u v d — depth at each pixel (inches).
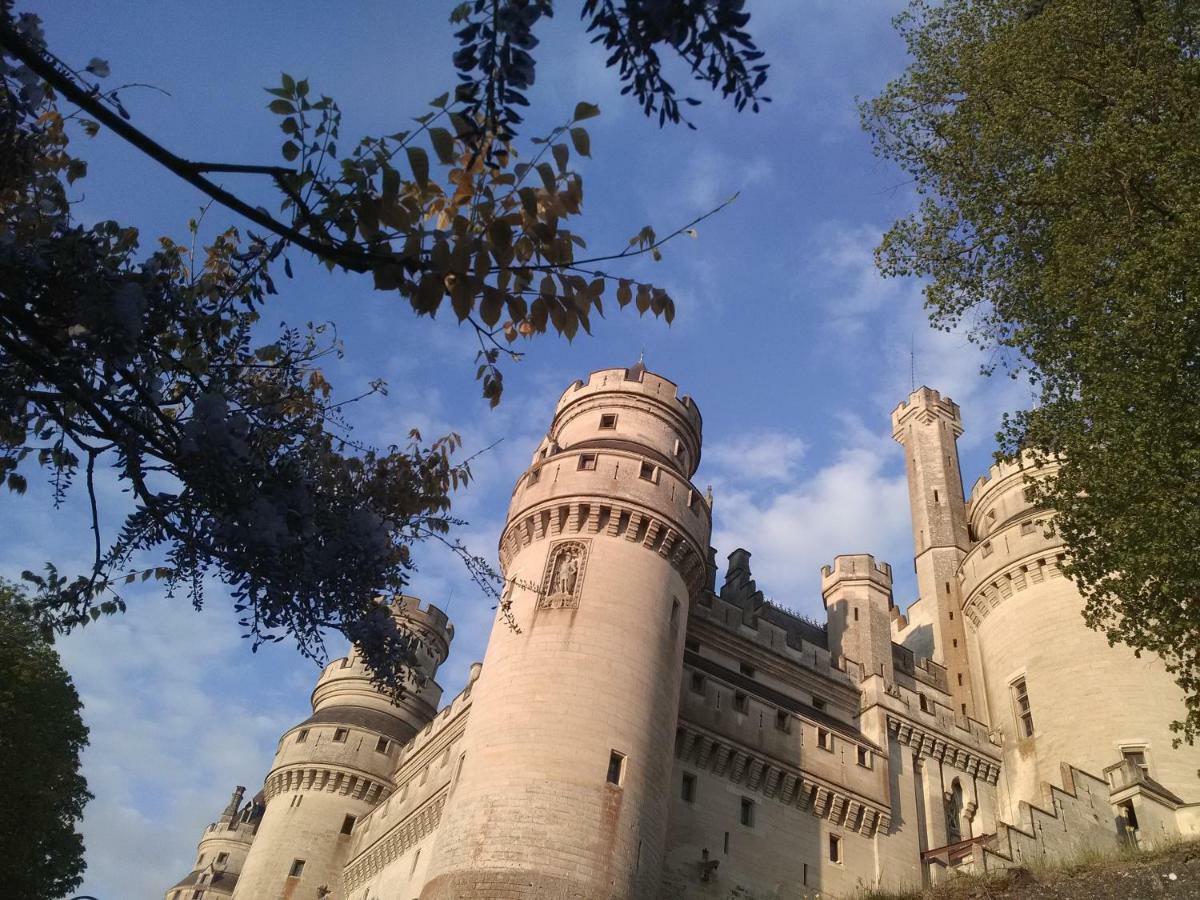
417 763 1813.5
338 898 1822.1
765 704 1449.3
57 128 363.3
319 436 389.1
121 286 280.4
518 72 236.1
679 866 1237.7
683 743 1337.4
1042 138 864.9
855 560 1845.5
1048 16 903.7
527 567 1365.7
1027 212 899.4
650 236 269.3
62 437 324.5
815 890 1312.7
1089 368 732.0
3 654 1263.5
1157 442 658.2
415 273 263.4
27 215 320.5
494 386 313.4
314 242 241.4
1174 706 1494.8
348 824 1910.7
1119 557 691.4
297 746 2000.5
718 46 222.1
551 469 1472.7
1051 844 1263.5
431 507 425.7
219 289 342.6
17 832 1266.0
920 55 1093.8
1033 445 816.3
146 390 290.2
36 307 281.1
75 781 1412.4
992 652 1776.6
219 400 290.7
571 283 281.4
